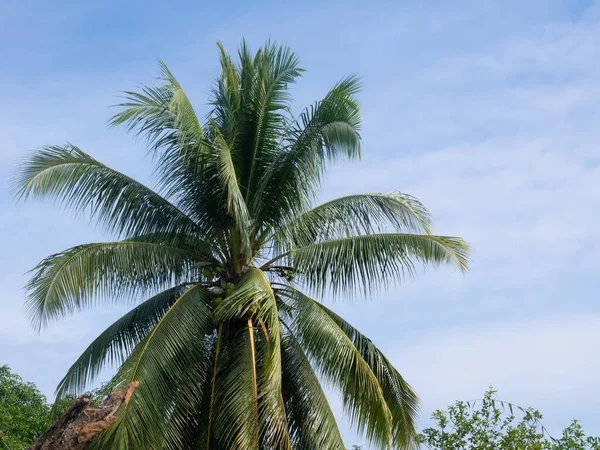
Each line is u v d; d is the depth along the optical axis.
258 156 16.86
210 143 16.36
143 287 15.86
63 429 8.14
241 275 16.09
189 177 16.09
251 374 14.15
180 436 14.38
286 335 15.72
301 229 16.55
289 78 16.75
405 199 16.09
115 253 15.23
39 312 14.19
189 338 14.80
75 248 14.91
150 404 13.66
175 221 16.34
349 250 15.86
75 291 14.59
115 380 13.67
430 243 15.47
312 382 15.07
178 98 15.11
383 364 16.53
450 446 18.52
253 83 16.92
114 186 15.93
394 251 15.73
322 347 15.02
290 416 15.45
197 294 15.41
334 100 16.45
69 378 15.77
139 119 15.40
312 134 16.42
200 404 15.13
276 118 16.73
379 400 14.82
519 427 18.34
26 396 23.47
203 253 16.44
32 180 14.88
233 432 13.82
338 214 16.53
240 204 14.67
